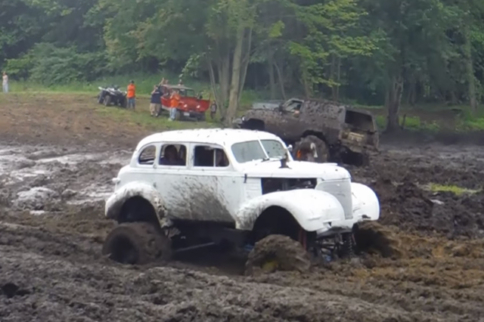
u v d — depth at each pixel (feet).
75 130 121.29
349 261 41.81
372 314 30.89
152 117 143.33
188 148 43.27
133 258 43.27
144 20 134.82
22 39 246.06
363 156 92.17
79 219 59.93
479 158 113.60
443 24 156.35
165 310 32.24
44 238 49.88
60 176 79.36
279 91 189.57
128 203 45.68
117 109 152.05
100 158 93.25
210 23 128.47
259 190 41.47
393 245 44.27
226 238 42.93
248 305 32.73
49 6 236.22
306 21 130.62
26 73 233.55
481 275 39.93
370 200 44.80
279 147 44.47
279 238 39.45
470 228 59.00
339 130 90.63
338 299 33.63
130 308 32.68
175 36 133.18
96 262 43.09
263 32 131.95
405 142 140.56
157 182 44.09
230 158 42.06
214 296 34.30
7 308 32.17
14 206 66.23
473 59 196.03
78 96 174.60
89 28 235.81
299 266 38.96
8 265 40.09
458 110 197.36
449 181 84.48
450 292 35.91
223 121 137.69
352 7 138.21
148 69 217.97
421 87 215.10
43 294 34.55
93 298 34.17
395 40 155.33
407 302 33.91
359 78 195.21
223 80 138.62
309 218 39.14
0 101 159.94
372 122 93.35
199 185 42.65
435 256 46.55
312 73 152.87
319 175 41.14
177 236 44.52
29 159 90.89
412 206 64.64
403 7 154.40
